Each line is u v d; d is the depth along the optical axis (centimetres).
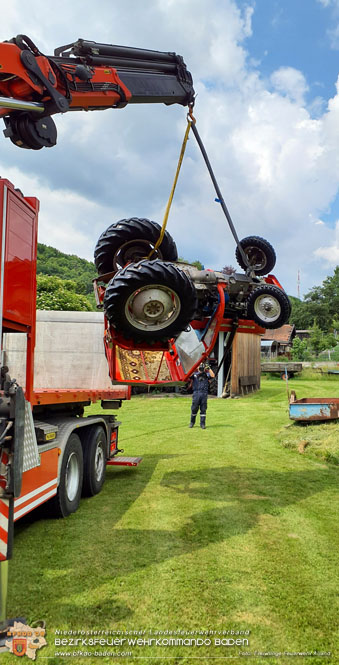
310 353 4291
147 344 493
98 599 337
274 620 311
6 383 303
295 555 412
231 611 321
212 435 1067
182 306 432
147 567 388
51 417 594
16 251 371
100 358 775
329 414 1062
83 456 598
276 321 538
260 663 269
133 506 558
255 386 2284
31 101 400
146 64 487
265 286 538
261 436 1048
